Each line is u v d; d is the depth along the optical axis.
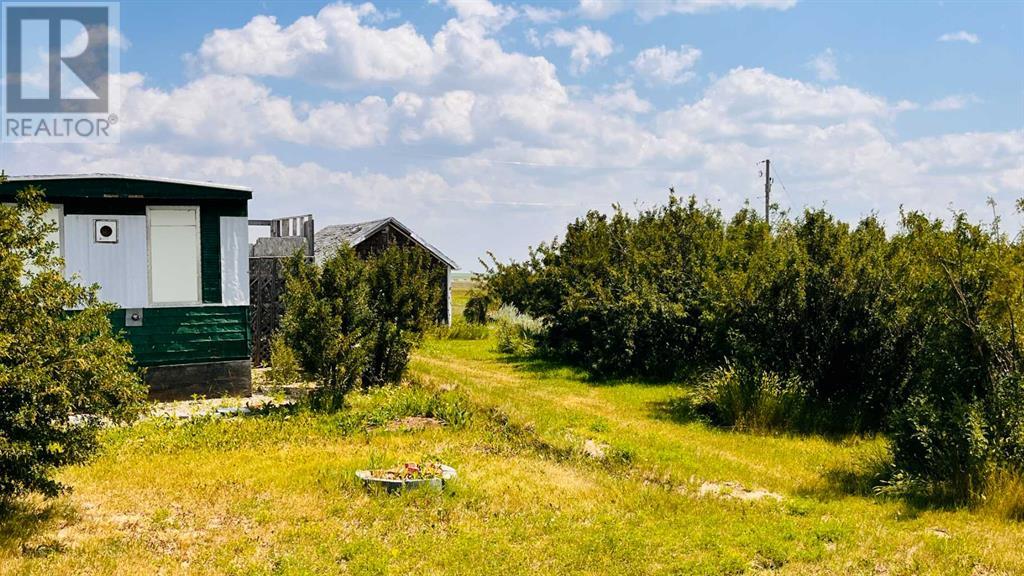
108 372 8.17
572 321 21.67
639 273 21.36
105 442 11.70
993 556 7.83
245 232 15.81
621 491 10.20
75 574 6.77
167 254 15.32
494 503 9.38
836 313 14.88
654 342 20.16
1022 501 9.31
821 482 11.02
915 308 13.51
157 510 8.68
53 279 7.98
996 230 11.97
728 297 16.25
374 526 8.42
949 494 9.94
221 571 7.09
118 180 14.43
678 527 8.77
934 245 11.46
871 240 15.55
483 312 35.97
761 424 14.37
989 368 10.51
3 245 7.89
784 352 15.30
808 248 15.84
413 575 7.20
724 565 7.59
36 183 13.85
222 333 15.47
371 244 33.91
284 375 14.53
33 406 7.55
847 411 14.52
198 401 14.91
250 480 10.01
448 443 12.40
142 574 6.88
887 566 7.70
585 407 16.36
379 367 17.56
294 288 14.98
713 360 18.92
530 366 22.38
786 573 7.49
